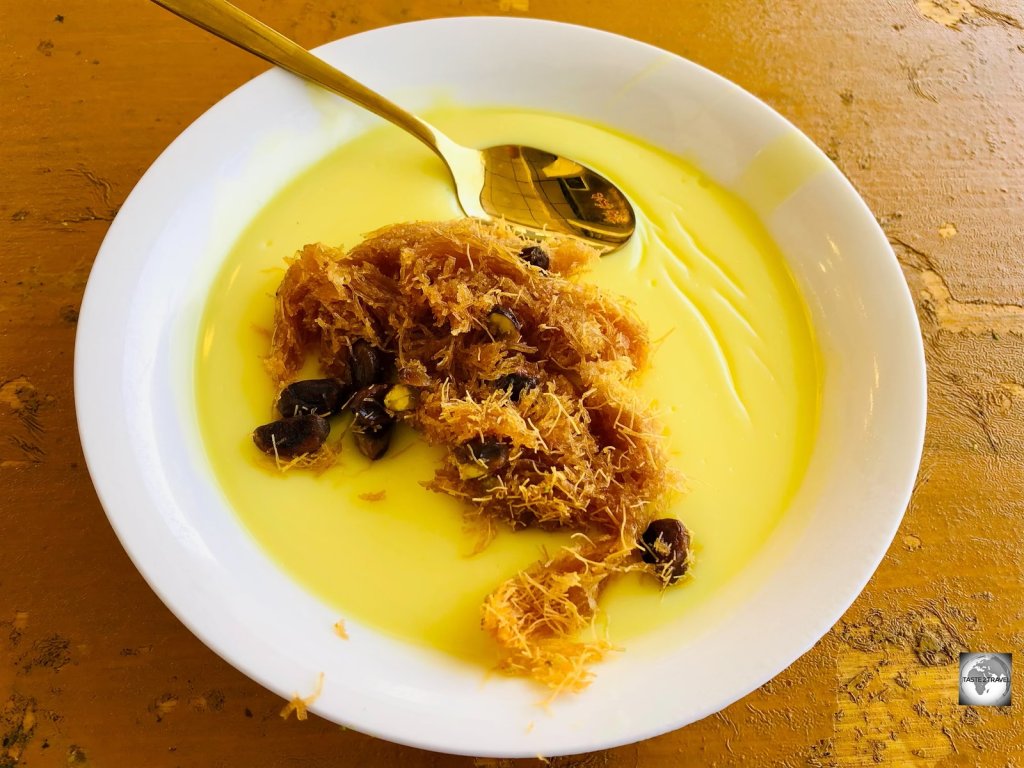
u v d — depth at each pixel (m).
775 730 0.17
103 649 0.17
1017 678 0.18
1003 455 0.20
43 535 0.18
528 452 0.18
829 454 0.18
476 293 0.20
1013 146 0.25
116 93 0.23
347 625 0.16
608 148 0.23
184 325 0.19
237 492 0.17
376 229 0.21
